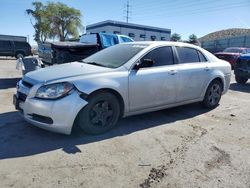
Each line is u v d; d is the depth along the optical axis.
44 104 3.68
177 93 5.09
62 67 4.47
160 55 4.89
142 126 4.66
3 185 2.74
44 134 4.10
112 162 3.30
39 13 49.84
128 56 4.59
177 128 4.64
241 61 10.30
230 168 3.28
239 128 4.77
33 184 2.78
